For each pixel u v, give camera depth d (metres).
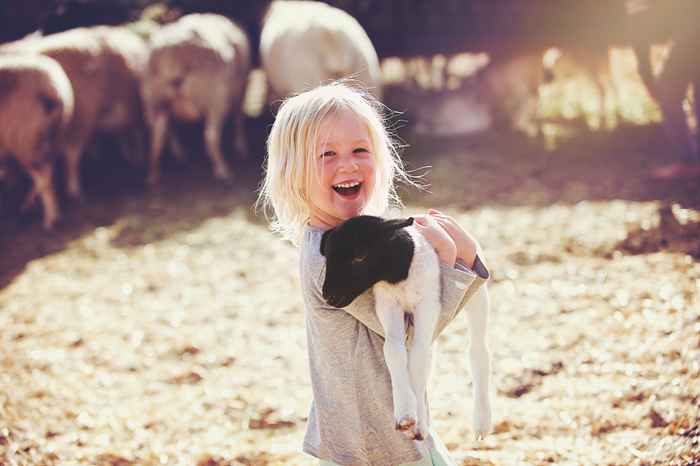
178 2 12.27
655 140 10.29
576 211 7.79
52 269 7.46
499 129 11.79
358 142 2.40
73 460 3.90
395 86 13.34
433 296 2.25
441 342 5.28
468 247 2.43
